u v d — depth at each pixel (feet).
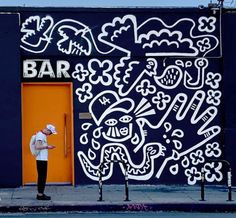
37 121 46.11
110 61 46.60
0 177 44.86
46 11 45.98
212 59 47.50
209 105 47.39
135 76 46.78
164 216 34.58
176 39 47.19
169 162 46.80
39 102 46.16
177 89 47.14
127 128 46.55
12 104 45.11
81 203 36.99
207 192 43.70
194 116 47.24
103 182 46.16
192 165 47.01
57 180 46.24
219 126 47.39
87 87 46.29
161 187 45.96
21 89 45.47
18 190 43.70
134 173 46.42
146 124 46.73
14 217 33.83
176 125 47.01
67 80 46.14
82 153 46.03
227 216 34.88
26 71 45.68
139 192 43.09
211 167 47.06
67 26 46.19
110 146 46.32
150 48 46.93
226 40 47.50
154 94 46.91
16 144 45.01
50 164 46.21
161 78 47.01
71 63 46.24
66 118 46.39
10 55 45.27
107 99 46.44
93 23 46.44
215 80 47.47
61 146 46.32
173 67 47.14
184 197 40.50
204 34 47.47
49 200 38.47
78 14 46.34
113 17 46.65
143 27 46.91
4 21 45.37
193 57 47.32
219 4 47.37
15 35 45.42
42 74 45.83
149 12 46.93
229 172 39.09
